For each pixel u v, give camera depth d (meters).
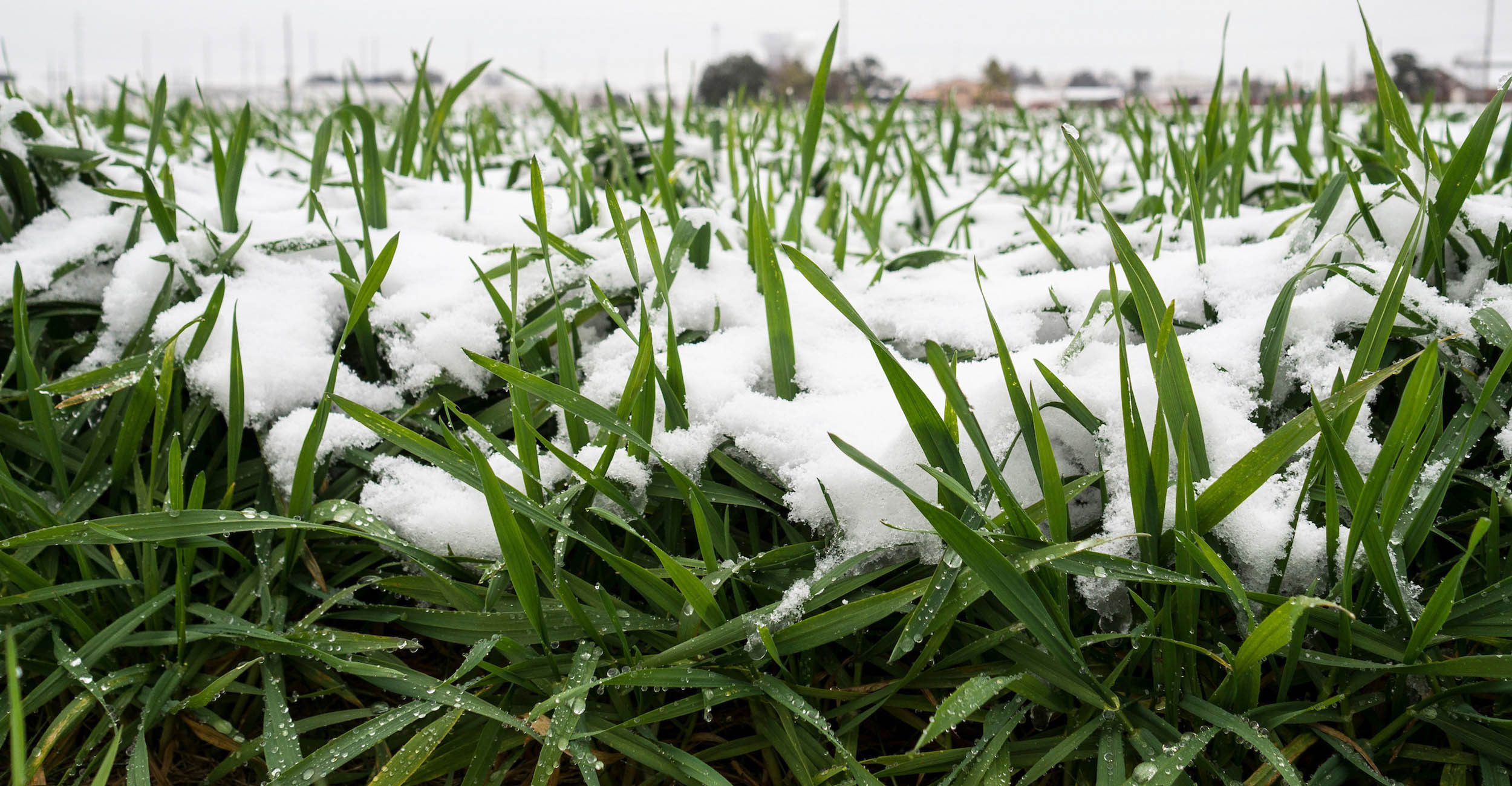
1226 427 0.50
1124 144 1.63
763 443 0.53
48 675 0.49
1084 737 0.45
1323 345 0.54
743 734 0.51
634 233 0.67
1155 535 0.46
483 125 1.62
